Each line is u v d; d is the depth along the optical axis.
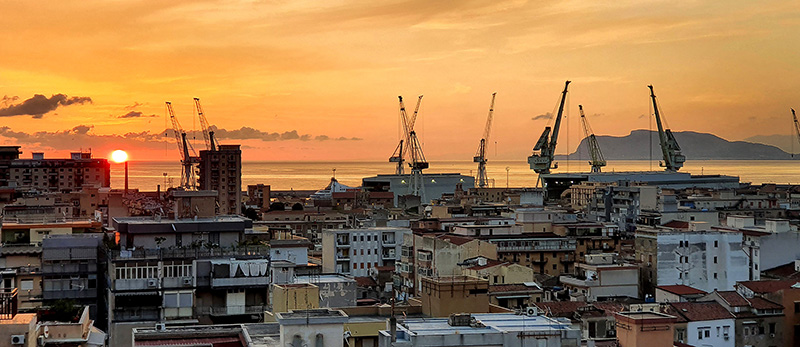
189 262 121.31
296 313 85.81
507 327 91.50
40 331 85.00
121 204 196.25
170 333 86.19
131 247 123.88
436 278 121.75
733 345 144.38
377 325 99.06
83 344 87.75
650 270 196.62
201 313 120.12
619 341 102.88
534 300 162.75
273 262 138.25
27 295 126.56
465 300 118.56
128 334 115.94
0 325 69.56
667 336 99.88
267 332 88.94
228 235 128.50
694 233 196.88
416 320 99.00
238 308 120.44
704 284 196.25
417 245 196.88
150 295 119.12
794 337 148.50
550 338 88.38
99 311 128.50
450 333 87.81
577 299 178.50
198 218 133.75
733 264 197.38
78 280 128.50
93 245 130.00
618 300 173.50
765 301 149.25
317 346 81.88
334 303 133.62
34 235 140.38
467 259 188.00
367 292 196.12
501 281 172.50
